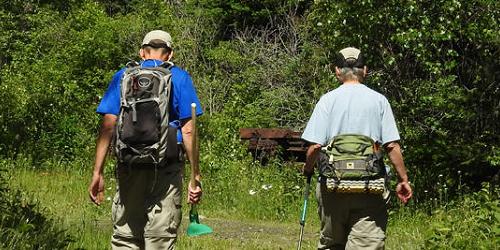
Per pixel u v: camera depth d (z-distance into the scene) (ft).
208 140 176.76
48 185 134.00
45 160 165.07
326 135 49.96
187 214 122.01
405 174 49.78
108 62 224.33
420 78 135.44
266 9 257.96
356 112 49.49
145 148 46.78
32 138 174.70
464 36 130.93
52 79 207.00
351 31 131.03
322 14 137.69
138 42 228.63
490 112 131.23
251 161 157.79
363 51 131.03
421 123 134.10
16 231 59.67
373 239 49.39
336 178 48.88
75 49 221.25
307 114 209.36
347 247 49.90
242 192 133.18
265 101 220.64
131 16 239.30
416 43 125.59
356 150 48.85
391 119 49.88
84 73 219.61
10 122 172.76
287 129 191.52
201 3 259.60
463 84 135.85
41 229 65.77
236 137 184.03
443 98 127.85
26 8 271.69
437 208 118.62
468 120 131.95
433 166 128.06
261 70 234.17
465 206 107.34
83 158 167.12
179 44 240.32
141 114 46.85
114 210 49.01
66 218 90.48
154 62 49.01
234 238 98.02
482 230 72.69
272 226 115.14
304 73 219.20
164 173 47.78
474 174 127.34
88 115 194.70
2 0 265.75
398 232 105.50
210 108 231.71
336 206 49.98
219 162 153.07
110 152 54.13
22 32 254.27
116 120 48.34
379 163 49.37
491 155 123.24
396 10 126.62
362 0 126.52
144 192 48.16
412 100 133.18
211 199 132.67
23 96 178.60
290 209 127.44
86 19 238.07
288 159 183.62
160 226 47.47
